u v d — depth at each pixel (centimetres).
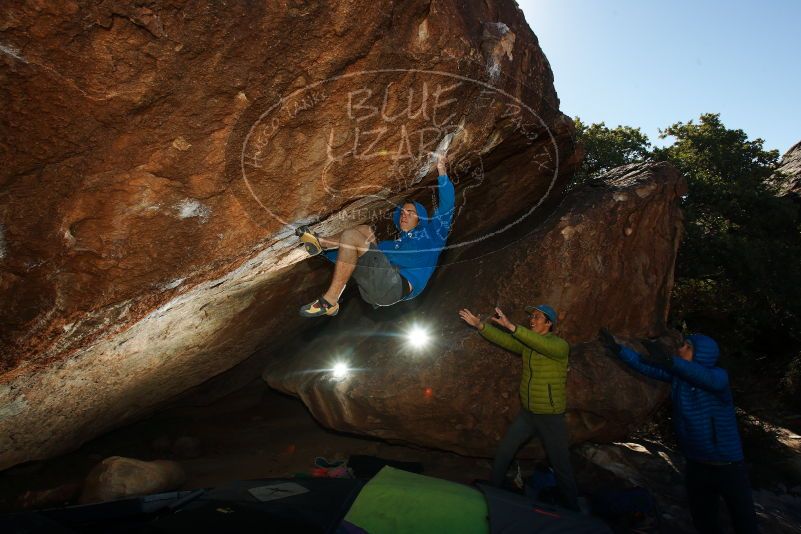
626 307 526
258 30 192
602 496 401
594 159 1212
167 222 237
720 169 1234
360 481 276
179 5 175
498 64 282
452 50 244
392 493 260
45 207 204
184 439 555
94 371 351
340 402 506
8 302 225
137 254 240
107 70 178
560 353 390
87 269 232
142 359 394
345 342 571
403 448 563
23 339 242
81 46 170
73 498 426
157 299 279
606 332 408
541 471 445
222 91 203
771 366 1037
